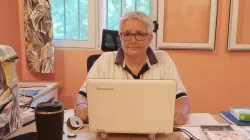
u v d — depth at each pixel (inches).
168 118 41.2
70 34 102.9
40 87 84.6
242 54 98.6
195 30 97.3
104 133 42.4
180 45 97.3
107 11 102.8
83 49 102.1
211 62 99.2
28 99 65.9
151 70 63.8
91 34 101.9
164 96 40.6
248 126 49.4
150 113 41.1
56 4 101.1
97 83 40.9
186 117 52.6
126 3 101.6
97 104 41.4
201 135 44.6
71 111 57.6
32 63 96.0
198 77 100.3
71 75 103.2
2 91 40.4
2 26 86.4
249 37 96.5
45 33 93.9
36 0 92.3
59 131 36.5
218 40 97.5
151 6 99.9
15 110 44.6
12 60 42.4
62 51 102.1
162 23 96.3
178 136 44.1
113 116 41.6
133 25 57.8
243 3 94.2
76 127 46.9
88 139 42.9
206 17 96.2
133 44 59.1
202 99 101.7
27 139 40.7
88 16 101.1
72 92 103.8
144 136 44.1
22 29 100.2
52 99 88.2
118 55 64.4
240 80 100.3
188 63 99.4
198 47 97.0
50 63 95.9
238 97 101.7
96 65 65.7
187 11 96.3
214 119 54.1
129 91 40.7
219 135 43.2
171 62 66.2
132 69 63.6
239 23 95.5
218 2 94.3
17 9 97.7
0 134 40.4
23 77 102.0
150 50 65.1
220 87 101.0
